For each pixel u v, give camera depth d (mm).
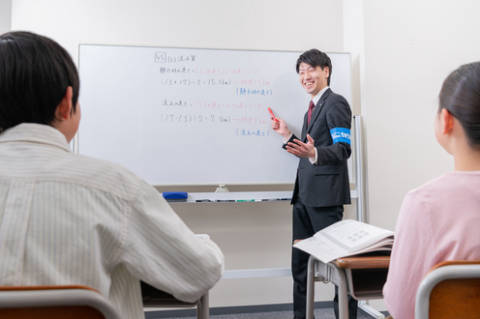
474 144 691
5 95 618
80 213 571
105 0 2562
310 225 2250
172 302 1026
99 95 2350
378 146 2469
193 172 2398
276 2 2725
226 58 2469
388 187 2469
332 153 1946
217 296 2588
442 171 2529
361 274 1309
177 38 2613
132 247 601
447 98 727
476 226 658
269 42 2701
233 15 2676
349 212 2625
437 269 597
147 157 2365
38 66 625
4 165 586
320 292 2660
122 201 603
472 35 2623
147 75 2398
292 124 2488
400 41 2531
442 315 609
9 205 557
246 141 2451
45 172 584
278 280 2646
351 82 2520
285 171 2467
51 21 2502
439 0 2596
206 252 654
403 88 2516
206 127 2424
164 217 630
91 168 610
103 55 2371
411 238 716
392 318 828
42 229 555
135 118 2369
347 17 2719
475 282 603
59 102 651
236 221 2590
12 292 497
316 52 2379
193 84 2432
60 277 547
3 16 2490
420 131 2520
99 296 521
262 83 2480
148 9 2598
